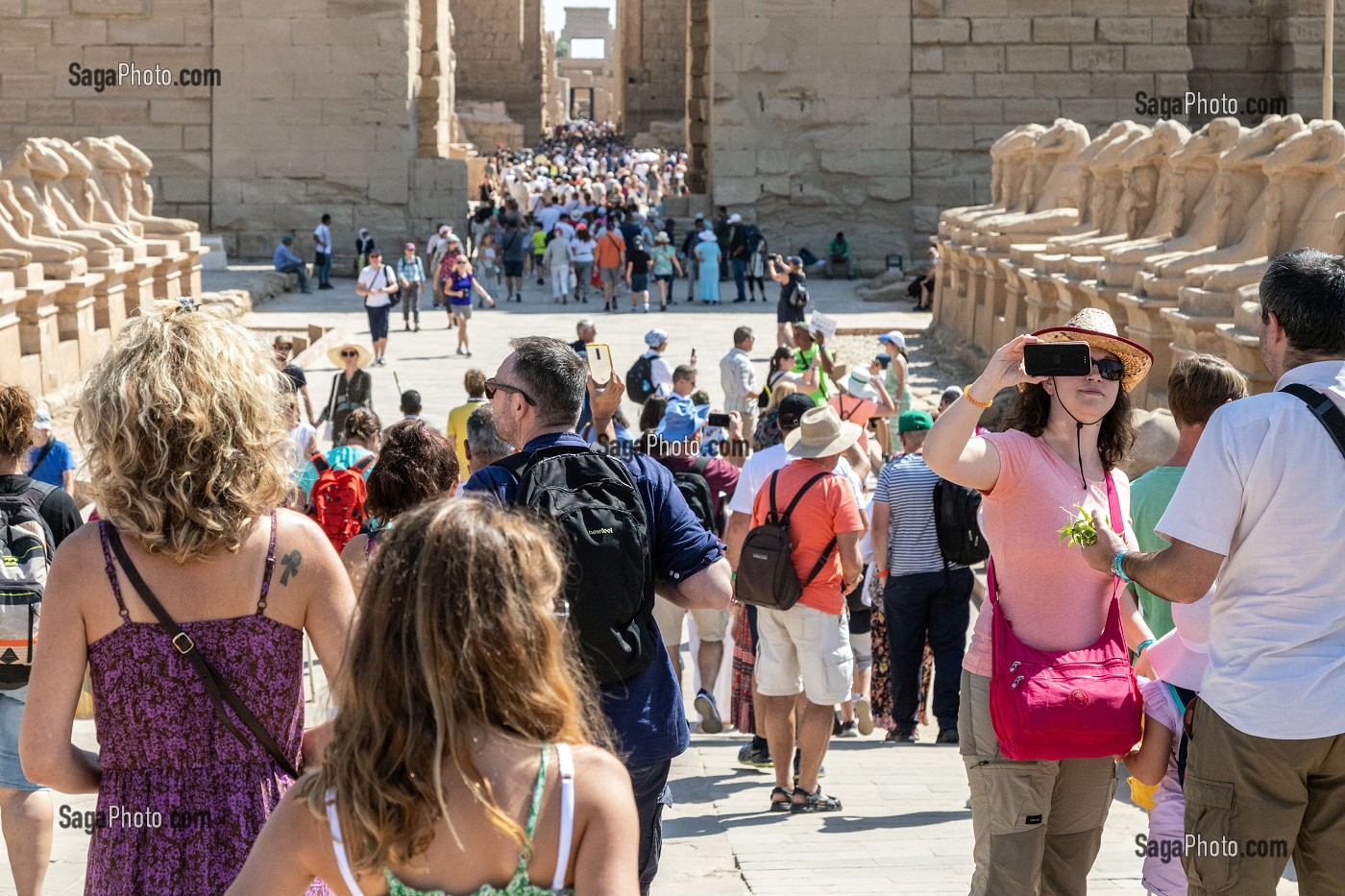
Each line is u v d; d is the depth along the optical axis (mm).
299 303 30516
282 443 3434
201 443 3234
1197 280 12016
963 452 4293
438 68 38031
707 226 31891
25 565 5191
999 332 21188
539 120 83625
